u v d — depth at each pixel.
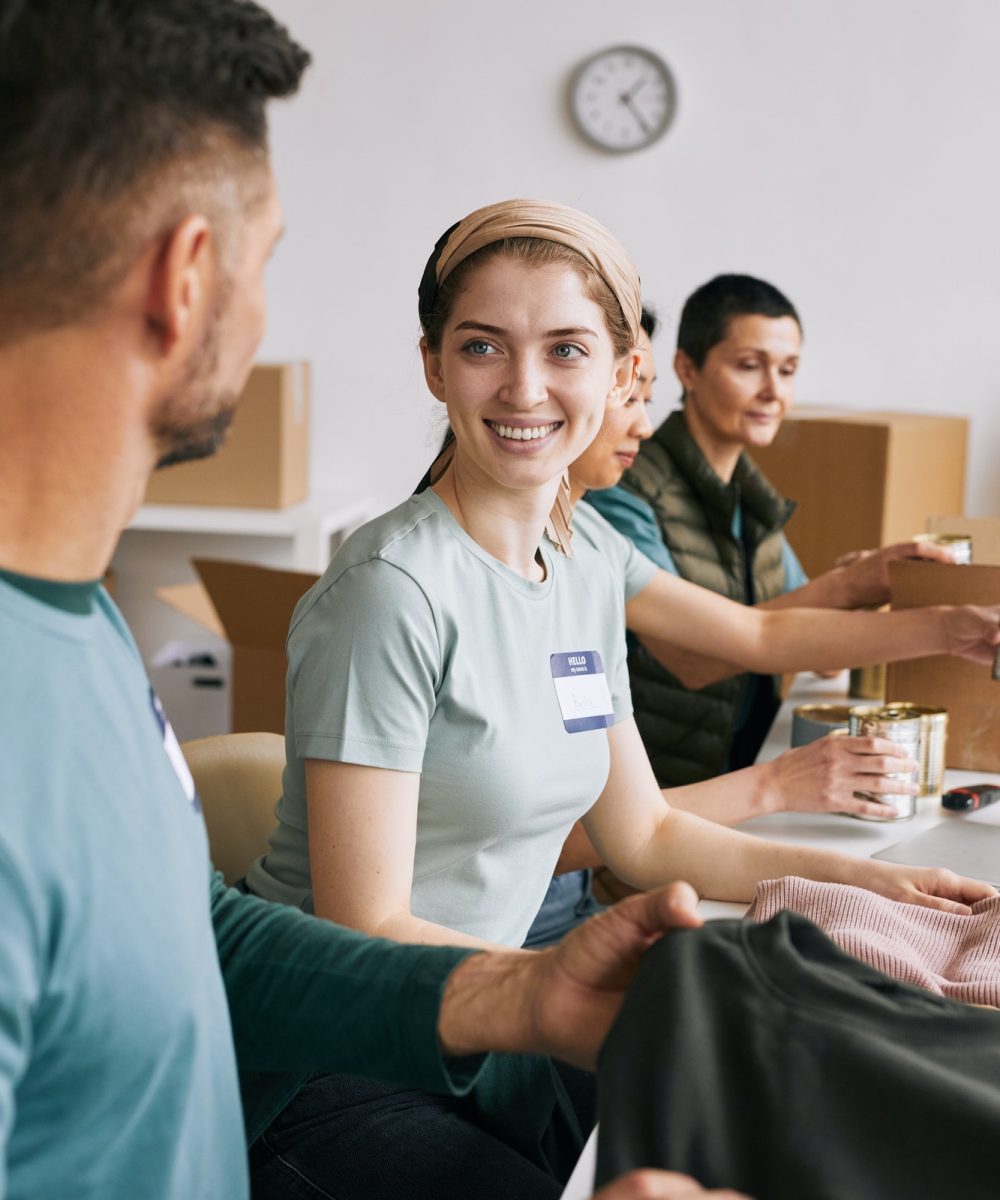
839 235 4.38
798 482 3.62
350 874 1.21
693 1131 0.74
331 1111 1.21
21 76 0.63
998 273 4.31
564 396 1.32
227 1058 0.81
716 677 2.38
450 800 1.30
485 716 1.29
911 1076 0.75
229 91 0.68
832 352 4.45
